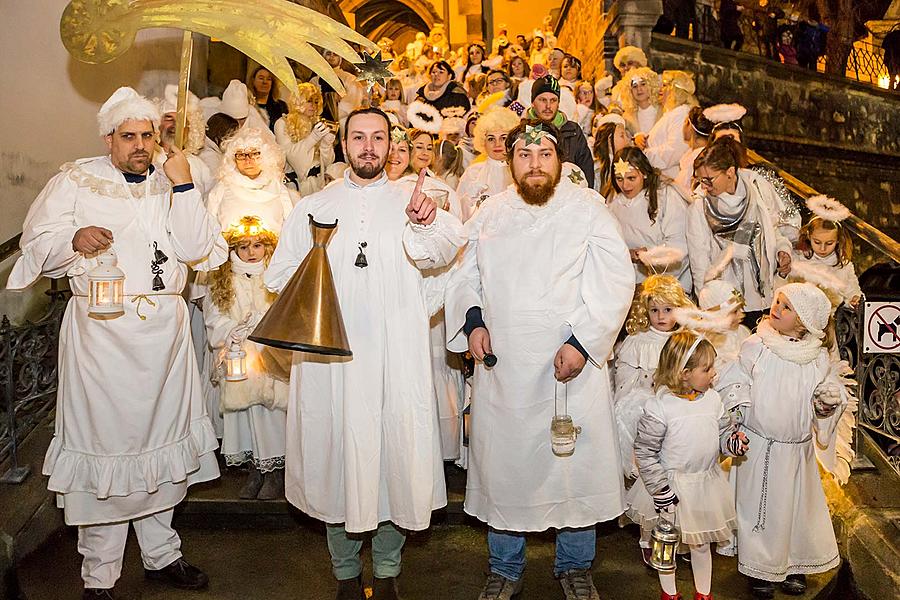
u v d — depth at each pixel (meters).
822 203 4.74
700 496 3.39
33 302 5.22
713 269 4.33
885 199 12.64
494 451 3.41
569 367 3.27
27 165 5.33
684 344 3.36
